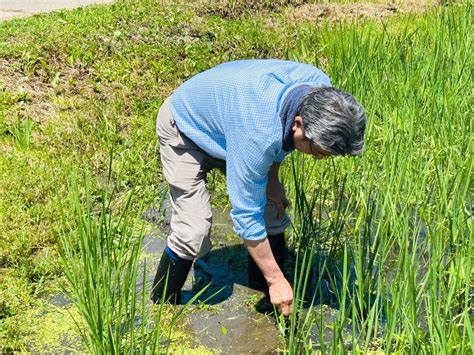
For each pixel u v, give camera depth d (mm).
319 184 5242
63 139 5715
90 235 3590
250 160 3293
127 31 7789
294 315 3271
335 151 3117
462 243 3982
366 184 5000
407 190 4855
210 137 3619
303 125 3156
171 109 3748
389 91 5867
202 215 3871
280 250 4320
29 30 7410
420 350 3346
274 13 9531
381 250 4320
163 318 3984
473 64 6578
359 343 3824
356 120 3072
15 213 4699
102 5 8906
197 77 3658
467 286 3547
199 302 4090
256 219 3455
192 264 4387
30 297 4066
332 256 4301
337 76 5797
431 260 3943
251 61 3549
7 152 5414
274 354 3803
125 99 6438
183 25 8359
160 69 7078
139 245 3584
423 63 6445
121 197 5066
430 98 5816
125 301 3564
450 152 5023
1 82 6297
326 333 3908
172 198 3922
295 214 4645
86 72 6820
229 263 4570
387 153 4859
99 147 5684
